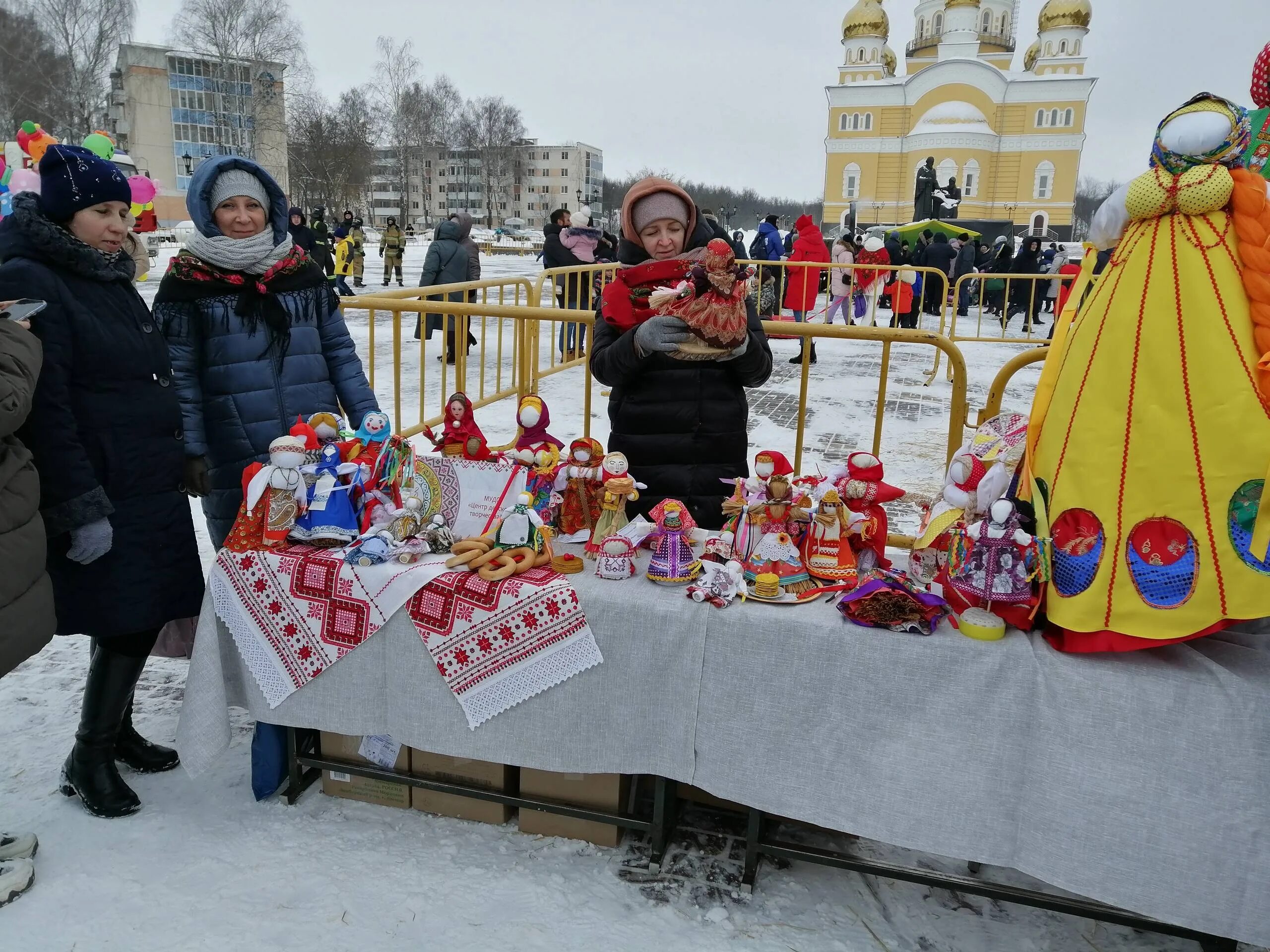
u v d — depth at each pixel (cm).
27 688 321
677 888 227
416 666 235
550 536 251
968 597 210
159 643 298
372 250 3588
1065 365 205
